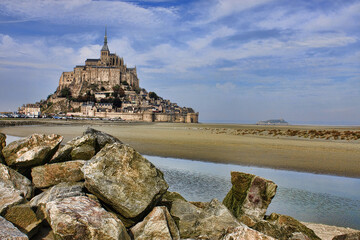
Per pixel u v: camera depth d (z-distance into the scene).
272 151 33.22
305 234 7.25
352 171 22.64
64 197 6.92
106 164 7.28
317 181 19.39
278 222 8.50
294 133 63.09
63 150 9.77
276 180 19.55
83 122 129.50
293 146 37.97
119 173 7.25
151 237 6.35
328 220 11.99
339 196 15.76
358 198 15.32
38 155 9.07
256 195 9.51
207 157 28.77
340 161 26.81
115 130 70.38
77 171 8.71
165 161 26.52
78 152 9.80
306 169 23.30
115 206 7.00
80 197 6.50
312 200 14.89
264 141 44.84
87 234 5.38
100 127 87.25
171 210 8.37
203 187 16.95
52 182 8.64
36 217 6.11
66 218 5.43
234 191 10.24
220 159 27.67
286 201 14.70
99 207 6.28
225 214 7.99
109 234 5.48
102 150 7.70
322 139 50.94
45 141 9.66
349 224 11.52
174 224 7.05
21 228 5.82
